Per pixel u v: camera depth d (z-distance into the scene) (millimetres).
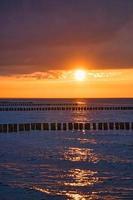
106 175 20219
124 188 17438
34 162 24312
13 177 19594
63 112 96062
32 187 17406
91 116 77500
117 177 19688
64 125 47906
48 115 81750
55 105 139000
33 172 20938
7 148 31422
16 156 26953
